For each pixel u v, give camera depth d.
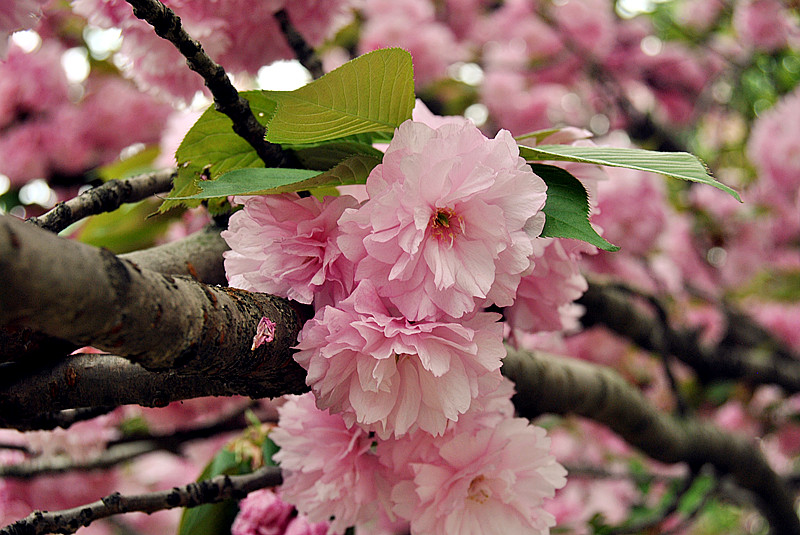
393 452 0.45
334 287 0.43
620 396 0.65
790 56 1.51
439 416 0.43
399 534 0.69
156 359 0.39
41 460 0.67
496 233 0.41
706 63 1.50
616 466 1.28
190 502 0.49
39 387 0.44
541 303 0.49
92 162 0.92
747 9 1.37
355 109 0.43
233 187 0.42
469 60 1.44
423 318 0.42
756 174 1.45
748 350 1.30
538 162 0.44
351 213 0.41
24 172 0.86
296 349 0.43
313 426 0.47
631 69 1.44
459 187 0.41
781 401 1.32
